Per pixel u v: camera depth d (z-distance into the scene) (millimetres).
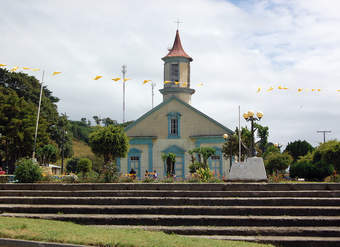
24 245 10148
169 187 15578
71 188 16094
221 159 35969
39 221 12508
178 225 12742
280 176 20766
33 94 61031
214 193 14812
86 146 93750
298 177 38000
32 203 14836
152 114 38031
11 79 59781
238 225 12617
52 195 15609
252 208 13328
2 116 39219
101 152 32125
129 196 15117
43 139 42219
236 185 15312
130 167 37562
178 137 37281
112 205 14383
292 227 12406
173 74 42000
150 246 9750
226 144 33969
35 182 18141
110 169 19453
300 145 61312
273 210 13297
